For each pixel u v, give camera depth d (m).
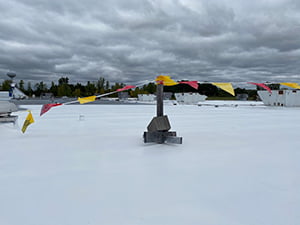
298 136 5.33
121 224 1.73
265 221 1.76
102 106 17.83
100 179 2.62
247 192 2.29
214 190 2.33
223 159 3.45
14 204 2.04
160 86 4.61
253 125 7.25
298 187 2.41
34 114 10.38
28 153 3.76
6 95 23.03
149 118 9.19
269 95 17.27
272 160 3.40
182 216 1.84
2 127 6.30
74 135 5.36
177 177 2.69
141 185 2.45
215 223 1.74
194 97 23.27
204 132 5.91
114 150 3.97
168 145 4.38
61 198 2.15
